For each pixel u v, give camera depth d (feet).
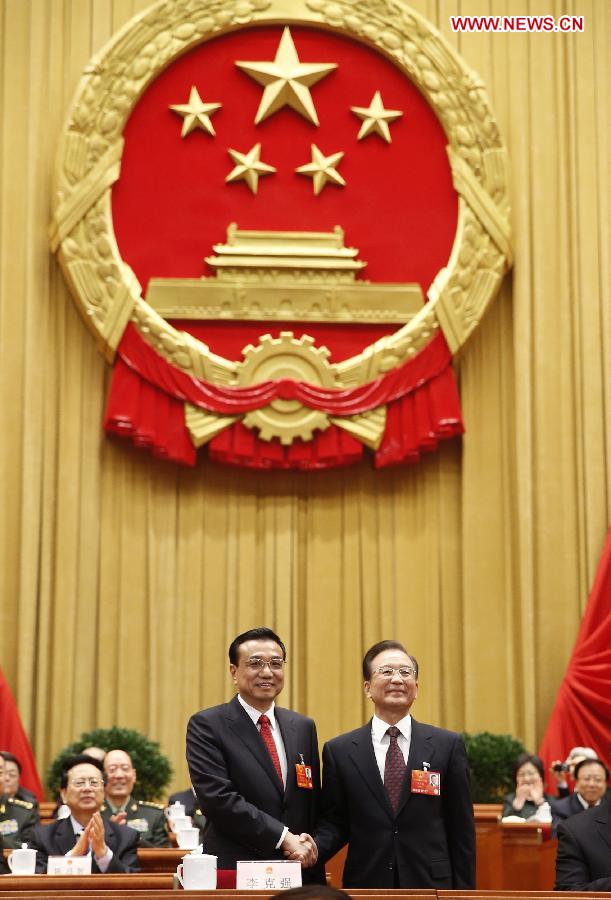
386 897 12.70
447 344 28.60
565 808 23.17
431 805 14.58
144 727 27.45
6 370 27.89
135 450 28.43
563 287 29.22
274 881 13.00
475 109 29.17
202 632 27.99
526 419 28.68
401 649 15.19
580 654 27.32
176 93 29.09
